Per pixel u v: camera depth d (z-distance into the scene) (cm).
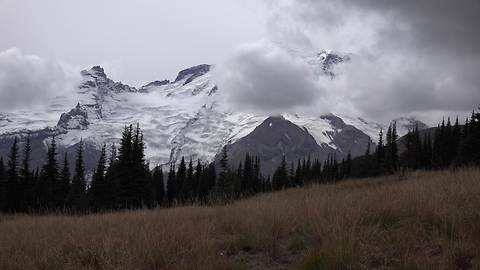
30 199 5516
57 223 1141
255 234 743
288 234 775
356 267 560
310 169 6525
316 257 580
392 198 860
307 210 857
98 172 5394
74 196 4938
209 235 753
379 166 6569
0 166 6444
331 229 693
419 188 944
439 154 6544
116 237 756
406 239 640
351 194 1060
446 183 1024
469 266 555
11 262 650
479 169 1364
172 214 1083
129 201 5147
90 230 898
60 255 688
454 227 666
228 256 684
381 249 637
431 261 546
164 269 607
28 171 5816
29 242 796
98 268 641
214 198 1372
